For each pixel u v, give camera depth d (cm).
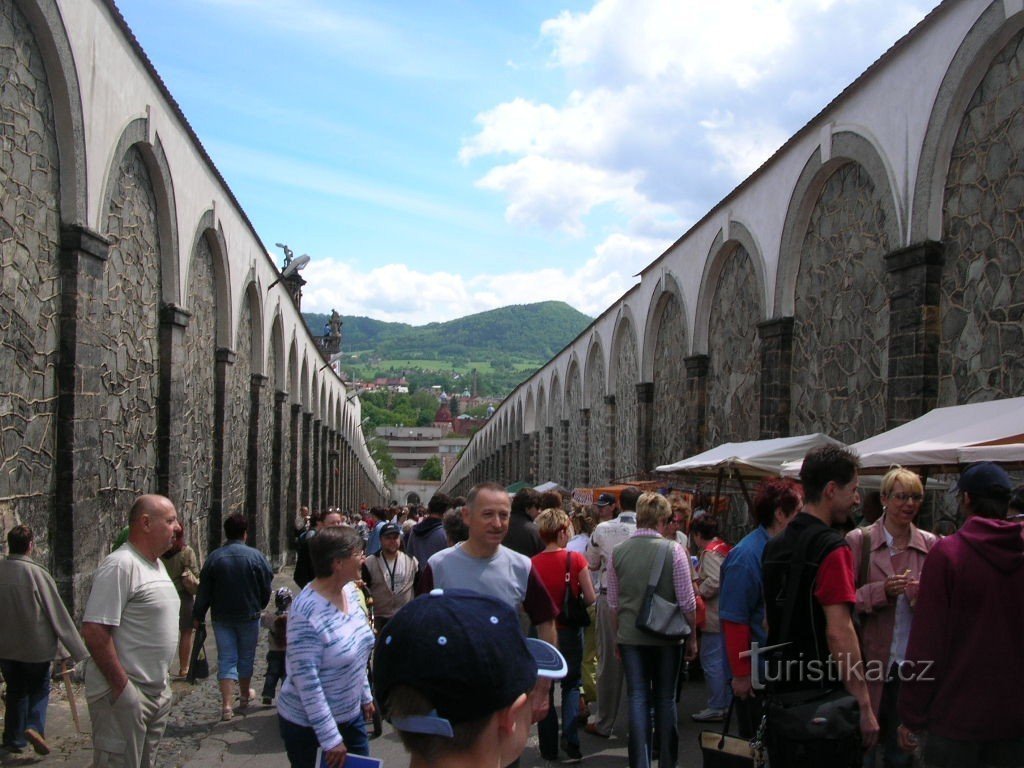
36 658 655
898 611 514
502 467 5181
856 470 406
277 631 817
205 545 1546
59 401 898
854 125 1083
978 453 591
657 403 2055
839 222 1157
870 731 382
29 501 835
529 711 187
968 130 880
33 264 845
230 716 771
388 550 734
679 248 1848
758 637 464
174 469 1273
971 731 384
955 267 898
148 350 1200
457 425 15750
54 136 887
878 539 524
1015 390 805
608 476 2483
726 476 1038
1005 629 387
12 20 801
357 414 5728
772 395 1318
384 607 726
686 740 687
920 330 923
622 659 573
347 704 426
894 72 997
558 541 635
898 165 980
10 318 798
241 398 1844
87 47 920
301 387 2878
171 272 1262
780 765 375
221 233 1555
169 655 464
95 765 440
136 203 1139
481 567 475
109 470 1038
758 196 1399
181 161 1285
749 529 1405
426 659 169
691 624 570
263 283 2009
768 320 1331
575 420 3041
